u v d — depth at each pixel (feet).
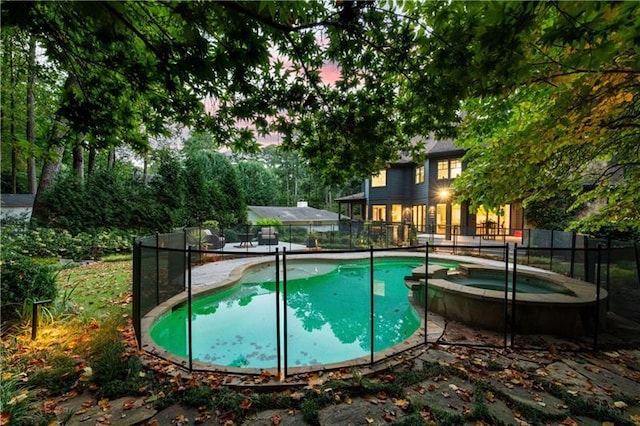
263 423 7.61
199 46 7.20
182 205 58.13
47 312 13.79
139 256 12.30
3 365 9.80
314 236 48.01
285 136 12.96
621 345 12.68
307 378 9.60
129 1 6.96
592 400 8.62
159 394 8.64
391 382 9.46
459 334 13.93
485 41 5.51
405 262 36.47
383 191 67.56
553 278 18.70
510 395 8.82
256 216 80.12
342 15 7.50
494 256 35.32
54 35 7.96
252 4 6.37
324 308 22.22
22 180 69.00
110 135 11.17
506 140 13.65
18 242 29.09
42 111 39.27
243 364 13.92
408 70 9.73
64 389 8.81
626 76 8.14
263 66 8.80
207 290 21.13
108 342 11.73
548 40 5.41
